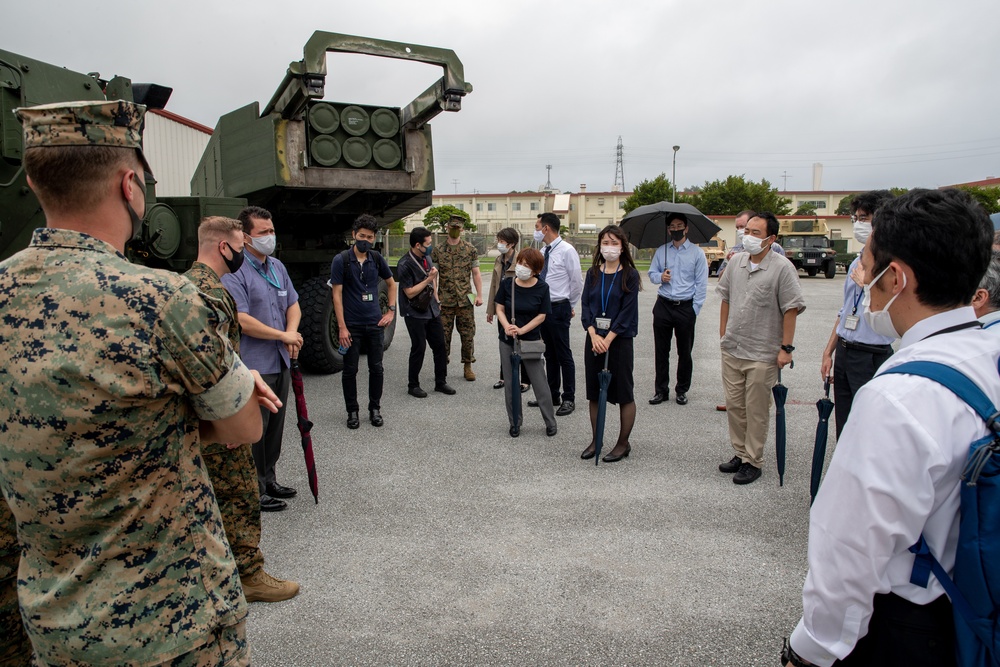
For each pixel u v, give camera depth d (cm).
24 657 193
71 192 133
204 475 148
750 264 410
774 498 392
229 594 147
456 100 624
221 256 291
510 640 259
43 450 127
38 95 428
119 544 131
